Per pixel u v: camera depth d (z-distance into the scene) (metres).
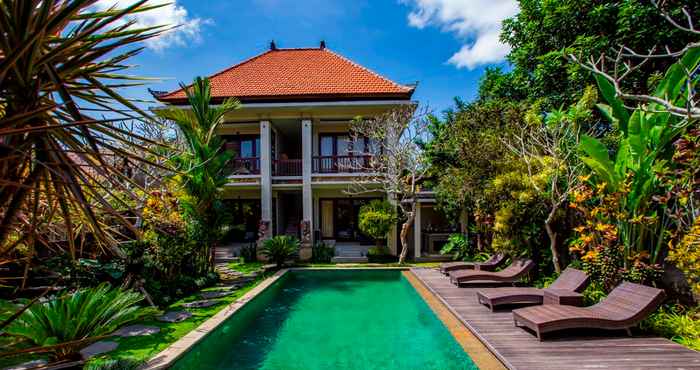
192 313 7.94
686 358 5.10
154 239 9.09
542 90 14.48
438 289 10.19
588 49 11.68
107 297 5.02
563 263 10.45
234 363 6.03
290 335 7.44
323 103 16.95
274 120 18.64
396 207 16.75
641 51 11.47
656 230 7.41
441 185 14.84
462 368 5.57
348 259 16.31
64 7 1.63
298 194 22.88
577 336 6.05
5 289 6.72
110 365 4.82
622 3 11.34
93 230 1.99
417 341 6.95
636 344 5.65
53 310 4.44
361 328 7.82
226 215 12.38
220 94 18.25
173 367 5.40
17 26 1.52
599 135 11.91
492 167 11.84
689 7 10.48
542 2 13.59
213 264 12.54
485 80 22.47
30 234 1.73
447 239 17.31
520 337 6.14
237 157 19.16
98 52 1.79
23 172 1.71
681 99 6.67
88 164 1.75
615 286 7.48
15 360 4.91
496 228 10.92
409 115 15.29
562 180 9.59
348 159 18.64
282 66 21.12
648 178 7.14
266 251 15.30
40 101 1.65
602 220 7.93
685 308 6.71
